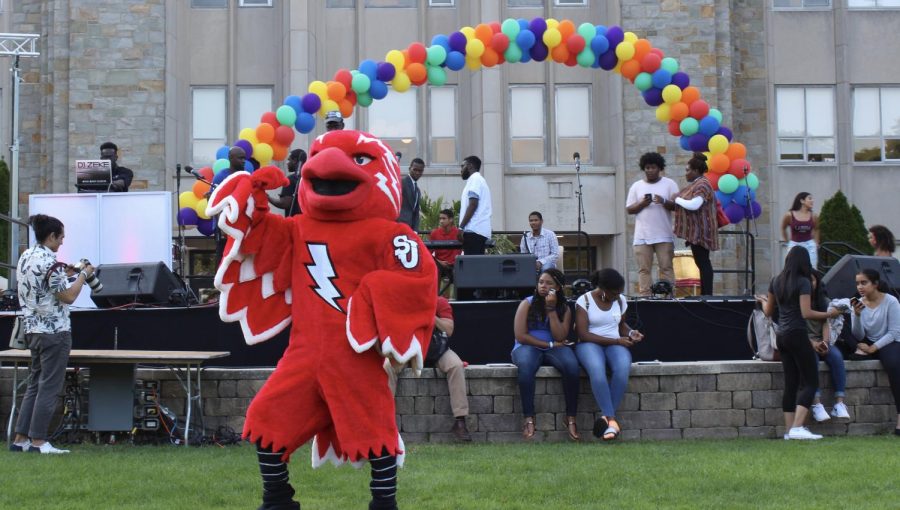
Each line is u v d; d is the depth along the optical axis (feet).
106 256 55.16
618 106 92.84
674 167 92.32
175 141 92.38
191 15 95.09
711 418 43.86
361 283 24.25
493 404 42.98
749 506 28.63
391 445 24.20
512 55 61.36
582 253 95.55
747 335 48.03
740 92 99.04
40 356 38.22
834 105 99.86
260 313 25.18
